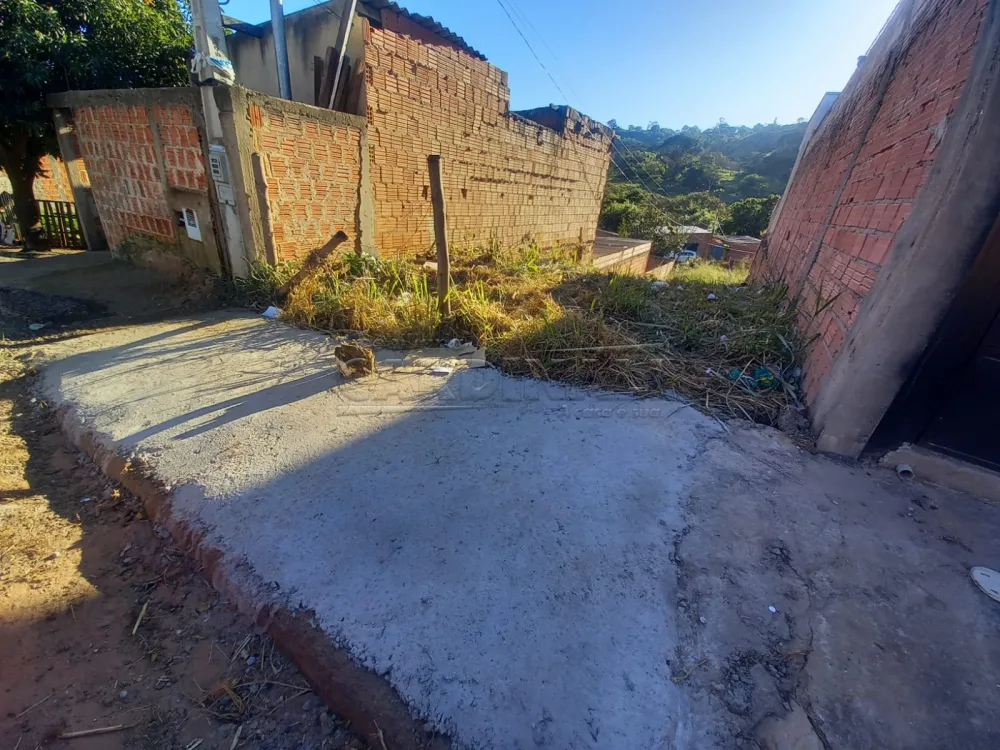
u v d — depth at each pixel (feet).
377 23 19.70
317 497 6.25
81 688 4.33
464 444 7.56
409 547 5.46
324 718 4.14
